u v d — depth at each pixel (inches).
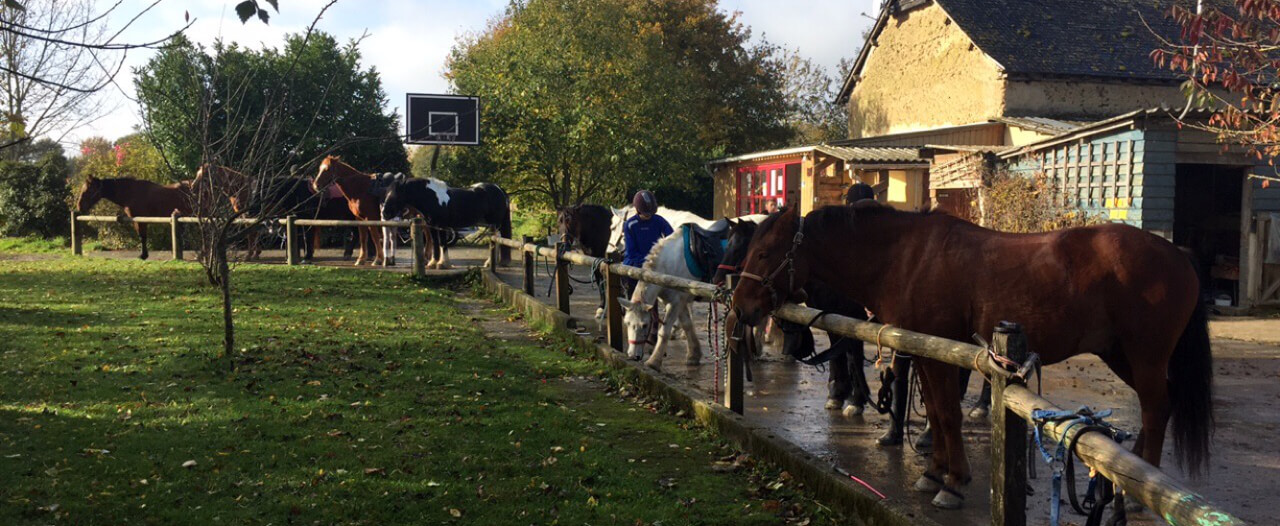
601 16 1030.4
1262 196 514.9
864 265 187.0
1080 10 871.1
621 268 314.7
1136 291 167.8
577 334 362.3
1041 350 173.6
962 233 179.8
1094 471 111.3
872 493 164.6
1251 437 230.2
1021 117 762.8
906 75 930.1
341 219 731.4
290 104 356.5
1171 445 220.7
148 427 229.1
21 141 146.0
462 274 625.0
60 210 1035.3
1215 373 321.7
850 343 223.3
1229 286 586.9
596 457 209.2
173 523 165.9
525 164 979.3
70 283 559.8
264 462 201.5
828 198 803.4
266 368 304.5
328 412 247.3
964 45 830.5
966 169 612.1
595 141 962.7
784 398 281.3
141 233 734.5
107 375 290.8
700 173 1159.6
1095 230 174.9
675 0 1486.2
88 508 171.2
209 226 498.6
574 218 455.5
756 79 1553.9
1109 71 767.7
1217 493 184.7
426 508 175.3
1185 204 664.4
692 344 339.9
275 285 552.1
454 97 886.4
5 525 161.3
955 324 176.7
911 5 908.6
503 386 286.5
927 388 183.6
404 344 358.9
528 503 178.7
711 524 169.0
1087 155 526.0
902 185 805.2
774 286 193.8
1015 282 172.1
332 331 391.9
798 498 181.2
